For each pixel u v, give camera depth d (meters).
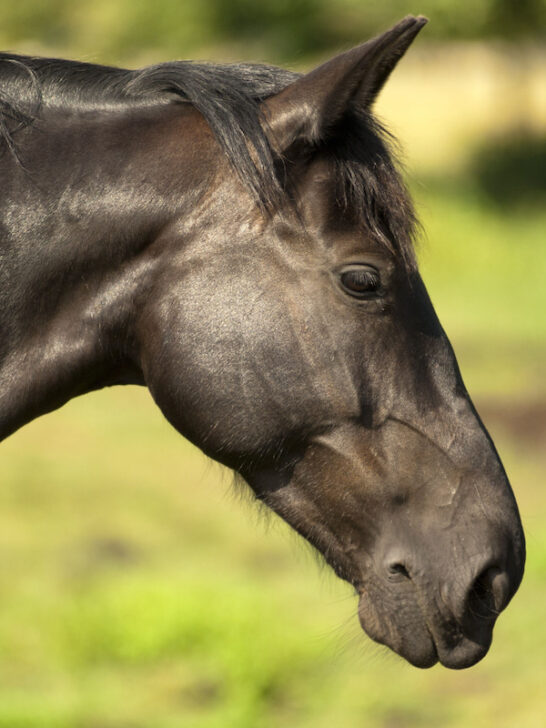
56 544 12.79
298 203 4.34
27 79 4.60
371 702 9.30
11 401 4.51
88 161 4.48
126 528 13.43
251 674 9.50
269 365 4.33
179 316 4.39
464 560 4.32
